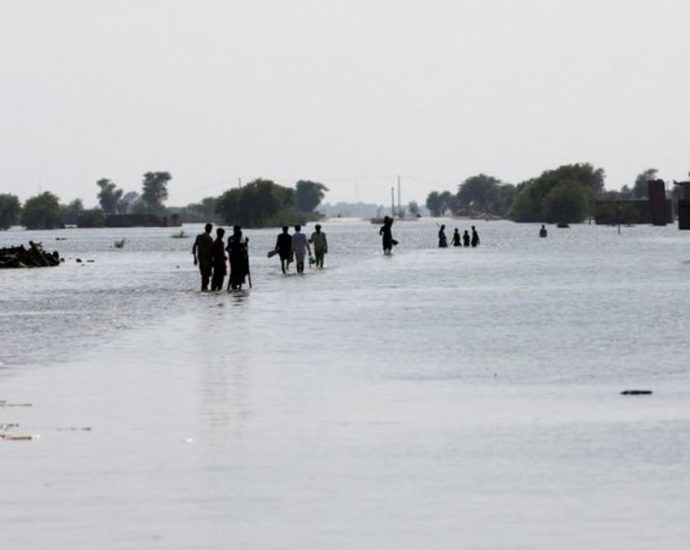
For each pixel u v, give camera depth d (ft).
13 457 132.36
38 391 180.86
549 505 108.99
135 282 507.71
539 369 199.52
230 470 124.88
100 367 209.26
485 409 160.86
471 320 290.97
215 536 100.37
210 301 371.35
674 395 170.40
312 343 243.81
